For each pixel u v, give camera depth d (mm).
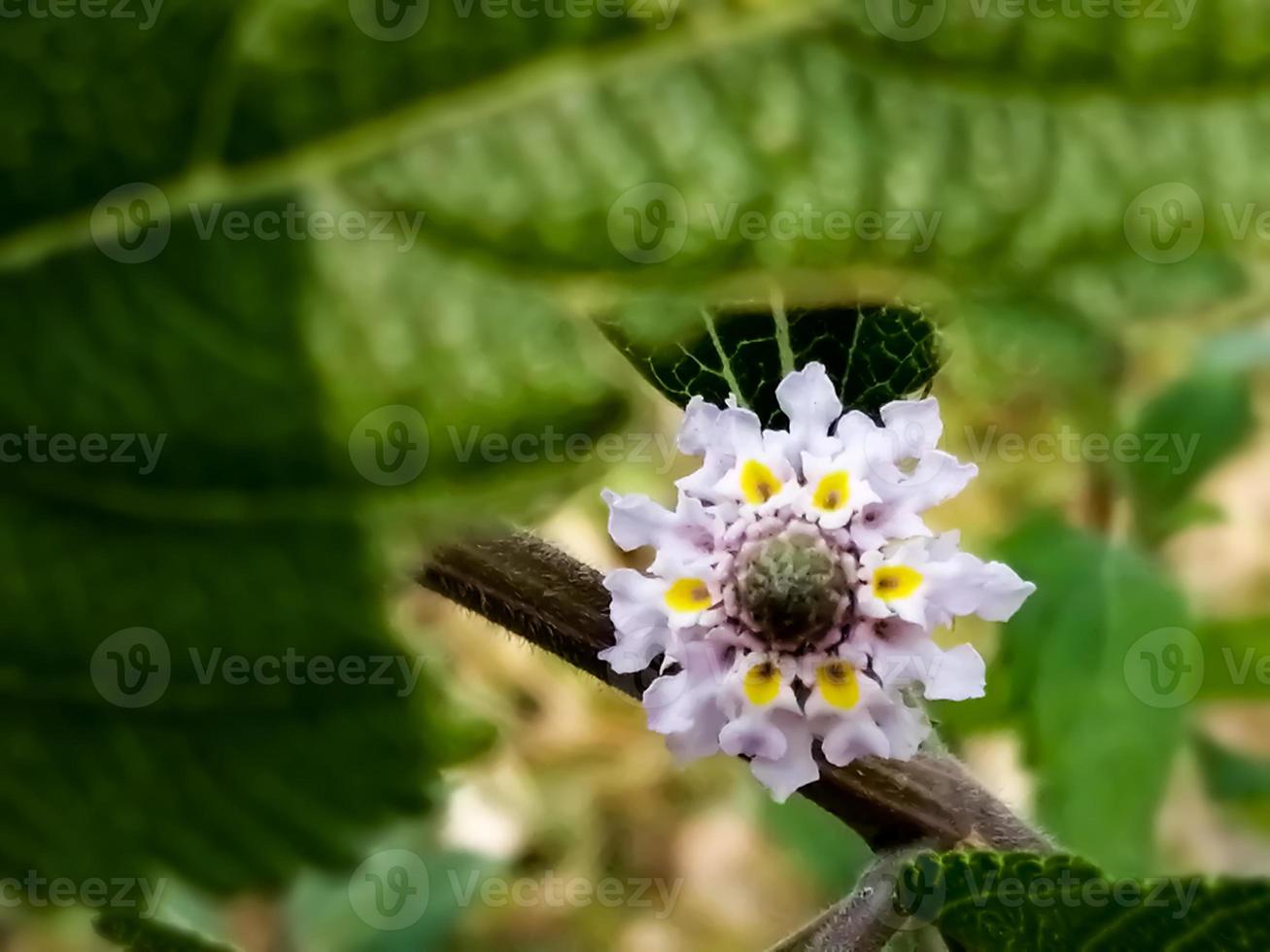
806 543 105
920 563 105
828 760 106
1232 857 311
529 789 359
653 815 366
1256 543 391
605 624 106
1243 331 260
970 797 117
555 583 105
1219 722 372
